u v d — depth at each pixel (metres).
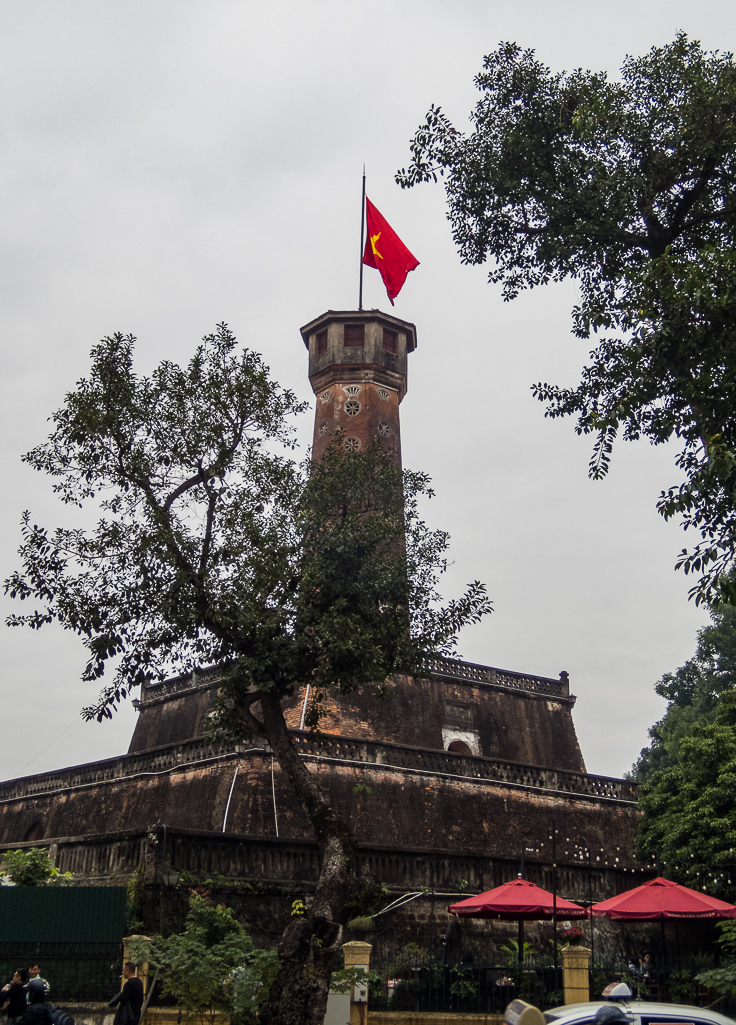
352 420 36.88
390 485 17.80
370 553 16.77
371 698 31.06
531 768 29.97
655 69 17.66
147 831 18.78
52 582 15.44
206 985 12.73
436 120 17.98
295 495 16.89
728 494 13.72
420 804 27.09
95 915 15.65
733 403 13.77
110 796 29.89
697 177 17.22
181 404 16.12
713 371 14.09
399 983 17.08
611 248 17.56
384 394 37.78
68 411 15.77
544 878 24.41
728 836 23.33
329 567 16.22
